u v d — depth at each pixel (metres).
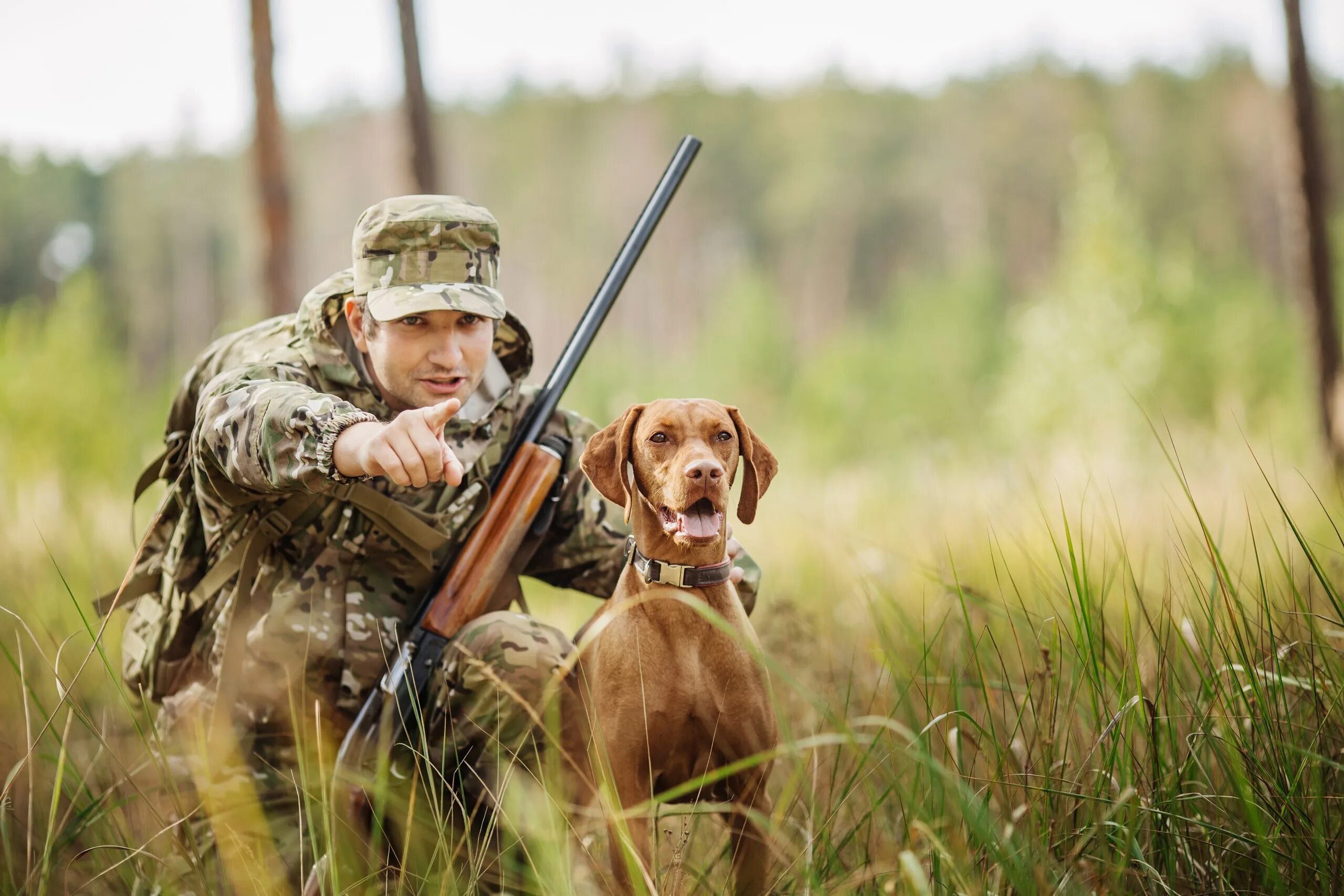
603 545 3.13
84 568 5.11
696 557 2.66
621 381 25.39
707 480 2.52
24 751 3.19
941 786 2.17
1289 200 9.93
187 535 2.85
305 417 2.31
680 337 56.00
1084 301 16.02
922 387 24.77
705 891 2.55
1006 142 57.47
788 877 2.46
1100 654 2.68
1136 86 57.47
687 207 61.91
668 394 27.00
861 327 43.16
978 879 2.18
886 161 60.41
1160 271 19.94
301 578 2.82
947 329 29.34
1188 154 53.28
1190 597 3.26
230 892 2.52
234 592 2.78
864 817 2.33
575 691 2.85
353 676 2.81
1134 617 3.24
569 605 5.24
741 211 62.44
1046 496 5.86
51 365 14.16
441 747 2.76
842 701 3.18
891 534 5.84
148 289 64.69
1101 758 2.37
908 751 2.11
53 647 3.78
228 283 66.62
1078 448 7.82
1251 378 18.19
